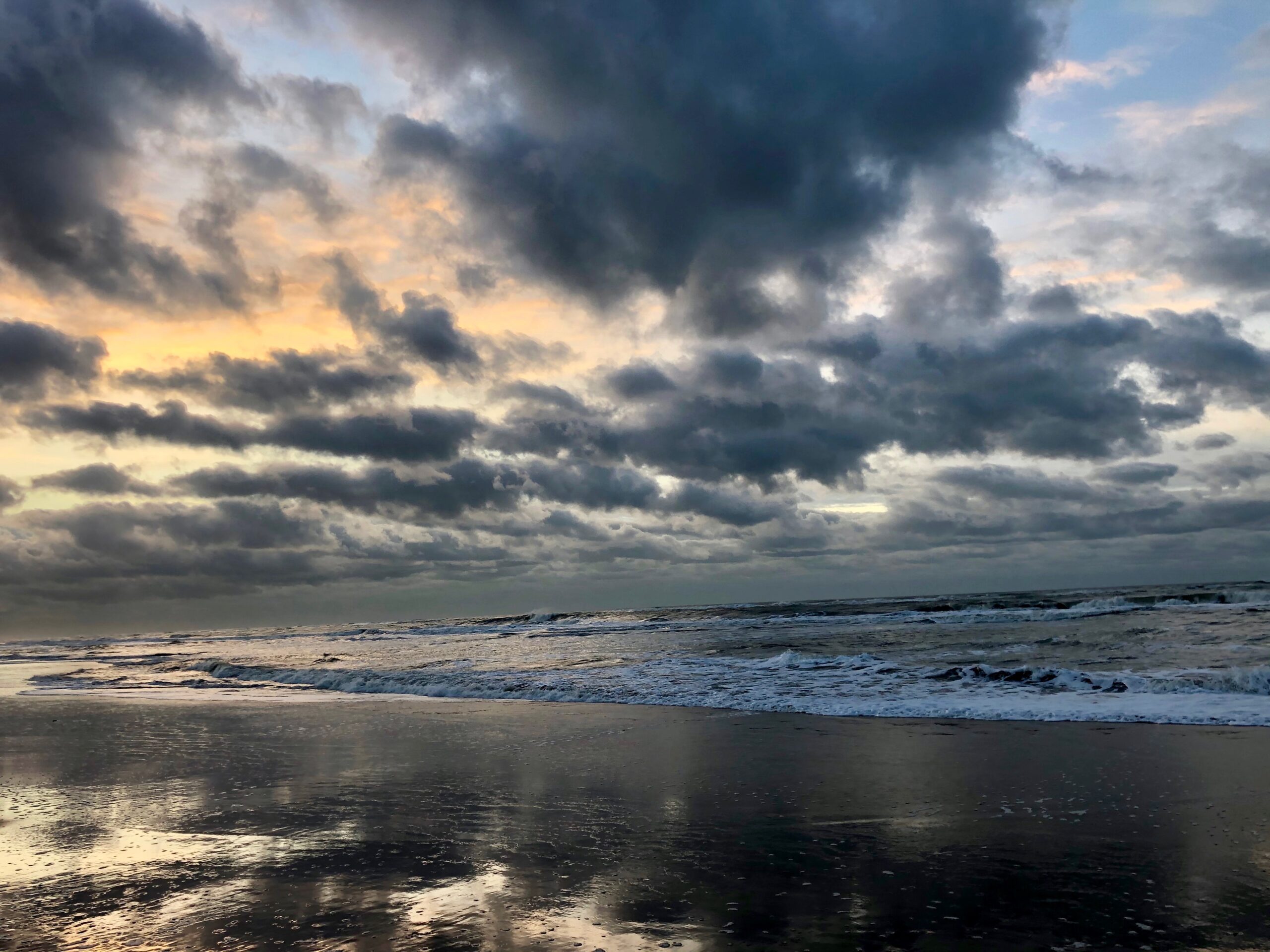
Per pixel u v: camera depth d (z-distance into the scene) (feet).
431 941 14.56
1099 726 34.81
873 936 14.42
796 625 122.31
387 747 34.99
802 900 16.20
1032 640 75.56
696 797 25.00
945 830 20.80
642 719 41.09
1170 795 23.27
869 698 44.80
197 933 15.19
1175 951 13.52
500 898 16.67
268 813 24.29
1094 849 18.86
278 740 37.86
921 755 30.27
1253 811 21.40
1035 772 26.84
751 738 34.91
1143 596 126.00
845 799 24.20
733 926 14.98
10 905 16.99
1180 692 41.81
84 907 16.74
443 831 21.89
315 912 16.10
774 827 21.53
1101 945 13.88
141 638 280.31
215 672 76.79
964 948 13.88
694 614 183.52
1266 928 14.32
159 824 23.35
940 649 71.61
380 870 18.70
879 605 169.37
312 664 87.20
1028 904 15.71
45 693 66.90
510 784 27.40
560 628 154.71
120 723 45.52
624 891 17.02
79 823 23.81
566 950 14.03
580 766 30.12
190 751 35.68
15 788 29.32
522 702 49.55
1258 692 40.50
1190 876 16.94
